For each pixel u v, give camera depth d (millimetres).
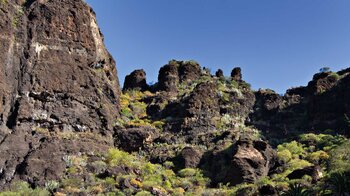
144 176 50938
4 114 51531
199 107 71000
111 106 66312
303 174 47688
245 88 88062
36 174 46719
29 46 58062
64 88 58812
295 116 77938
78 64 62375
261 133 72250
